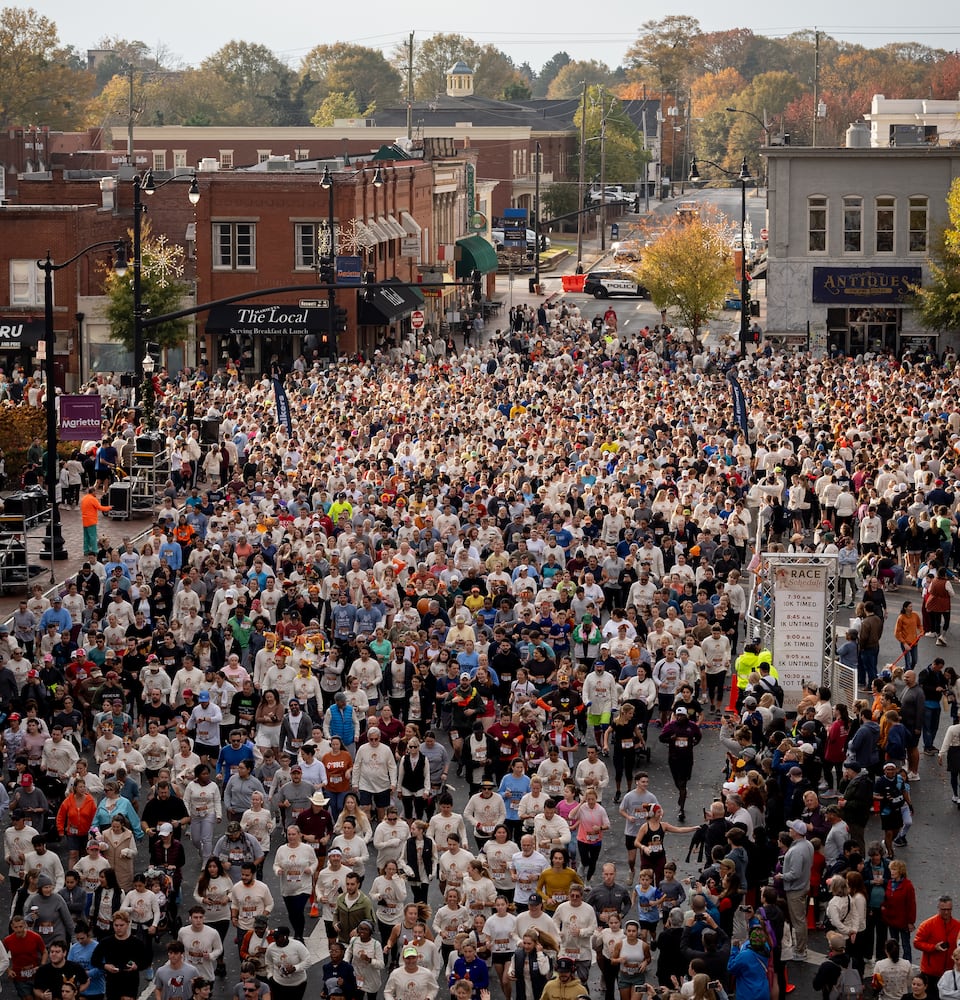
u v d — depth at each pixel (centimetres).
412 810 2848
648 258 10712
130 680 3428
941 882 2728
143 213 9625
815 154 9950
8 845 2550
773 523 5006
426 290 11250
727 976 2145
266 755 2819
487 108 19288
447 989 2327
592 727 3431
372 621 3647
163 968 2128
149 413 6053
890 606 4644
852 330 10131
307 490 4869
